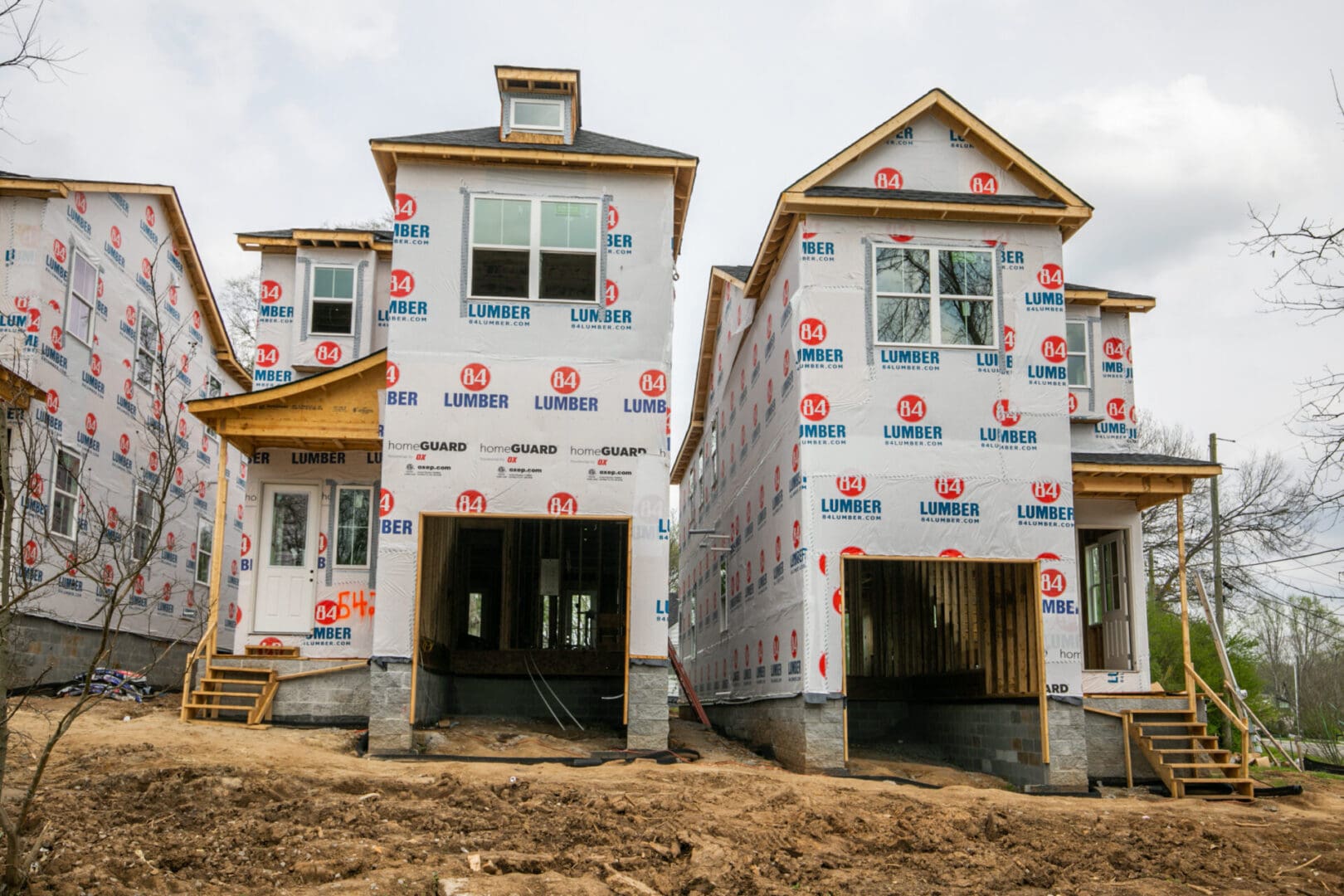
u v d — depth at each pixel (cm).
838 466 1582
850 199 1616
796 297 1645
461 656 2073
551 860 943
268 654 1683
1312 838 1256
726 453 2442
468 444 1559
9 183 1741
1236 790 1579
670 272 1628
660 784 1256
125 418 2067
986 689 1752
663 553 1561
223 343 2605
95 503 1927
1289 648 4831
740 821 1116
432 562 1694
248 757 1248
